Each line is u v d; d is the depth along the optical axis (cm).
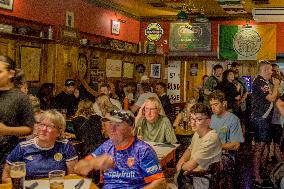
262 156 729
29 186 311
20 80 524
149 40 1435
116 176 318
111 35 1267
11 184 309
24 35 822
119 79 1273
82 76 1077
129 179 314
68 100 879
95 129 557
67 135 631
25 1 865
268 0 1107
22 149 352
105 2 1207
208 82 964
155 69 1364
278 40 1319
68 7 1025
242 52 1345
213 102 527
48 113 352
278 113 729
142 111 559
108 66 1210
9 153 377
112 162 309
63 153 359
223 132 519
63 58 964
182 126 718
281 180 340
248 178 443
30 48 877
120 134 309
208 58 1379
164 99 963
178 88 1410
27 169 349
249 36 1338
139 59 1365
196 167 395
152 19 1438
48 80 935
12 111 372
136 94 1184
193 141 457
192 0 1139
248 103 1041
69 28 980
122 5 1266
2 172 366
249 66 1350
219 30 1362
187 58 1397
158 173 309
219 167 392
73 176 342
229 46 1357
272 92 693
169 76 1414
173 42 1405
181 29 1391
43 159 353
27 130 377
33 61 891
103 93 793
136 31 1445
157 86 977
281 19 1246
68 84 881
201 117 404
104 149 327
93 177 396
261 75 704
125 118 308
